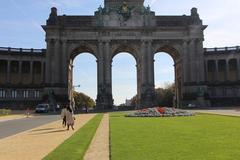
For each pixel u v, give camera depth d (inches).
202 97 4665.4
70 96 5044.3
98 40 4776.1
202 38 4820.4
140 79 4815.5
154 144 936.9
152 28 4795.8
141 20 4827.8
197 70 4795.8
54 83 4635.8
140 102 4670.3
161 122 1808.6
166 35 4830.2
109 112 3725.4
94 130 1422.2
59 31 4739.2
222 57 5118.1
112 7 4867.1
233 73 5226.4
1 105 4761.3
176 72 5285.4
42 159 755.4
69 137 1187.3
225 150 803.4
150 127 1482.5
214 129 1311.5
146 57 4773.6
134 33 4813.0
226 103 5014.8
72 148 903.1
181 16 4909.0
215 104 5034.5
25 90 4881.9
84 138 1127.0
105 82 4709.6
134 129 1398.9
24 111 4200.3
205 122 1711.4
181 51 4869.6
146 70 4749.0
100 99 4626.0
